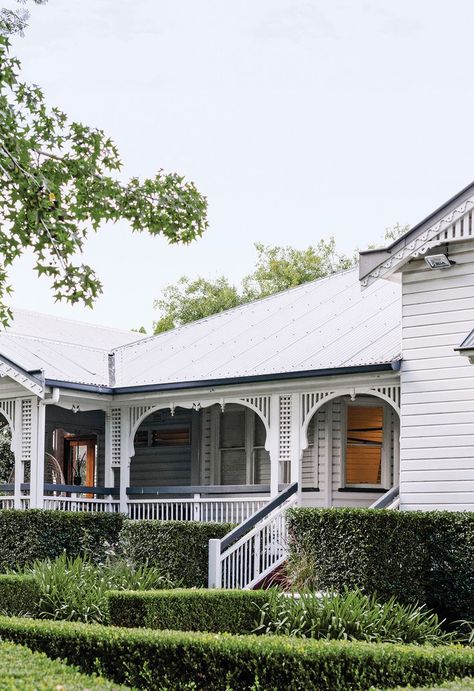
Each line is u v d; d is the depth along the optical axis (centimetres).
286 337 2236
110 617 1434
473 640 1429
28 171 1509
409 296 1858
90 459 2631
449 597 1605
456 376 1781
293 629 1352
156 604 1393
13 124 1532
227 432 2355
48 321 2875
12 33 1574
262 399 2067
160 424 2503
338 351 2012
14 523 2011
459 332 1789
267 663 1091
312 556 1634
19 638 1232
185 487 2153
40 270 1538
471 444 1750
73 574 1680
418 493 1795
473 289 1783
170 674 1134
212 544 1748
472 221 1747
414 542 1612
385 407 2145
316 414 2169
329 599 1433
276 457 2028
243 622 1380
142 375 2280
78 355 2461
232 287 5109
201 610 1377
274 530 1858
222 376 2066
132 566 1820
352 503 2125
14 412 2216
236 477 2325
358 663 1085
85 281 1507
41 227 1549
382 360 1866
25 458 2186
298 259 5116
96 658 1174
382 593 1569
